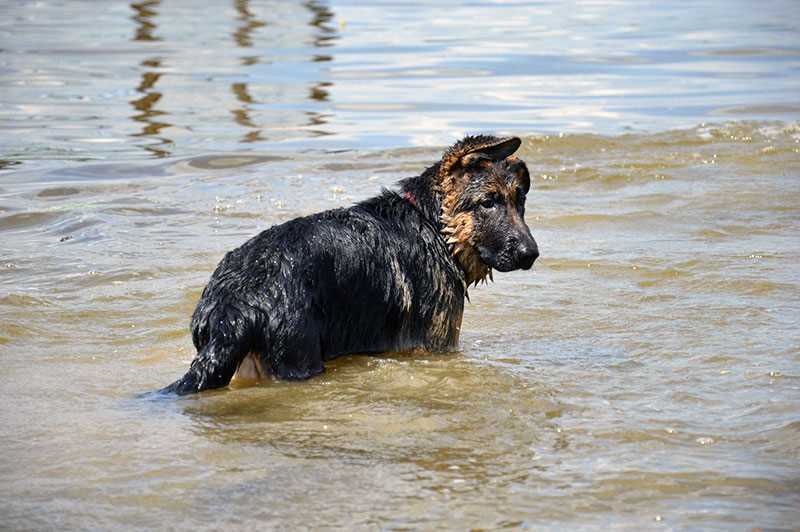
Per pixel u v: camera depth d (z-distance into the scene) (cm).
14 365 1062
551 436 889
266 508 754
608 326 1204
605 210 1728
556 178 1941
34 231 1606
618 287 1346
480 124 2366
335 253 1075
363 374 1049
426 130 2308
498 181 1127
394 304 1112
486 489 787
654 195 1814
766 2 4828
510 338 1177
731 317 1213
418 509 754
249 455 845
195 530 722
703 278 1365
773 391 985
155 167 2005
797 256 1457
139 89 2720
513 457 845
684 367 1062
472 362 1096
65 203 1755
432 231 1141
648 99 2648
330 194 1812
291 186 1864
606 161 2050
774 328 1173
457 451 858
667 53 3347
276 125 2355
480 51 3353
